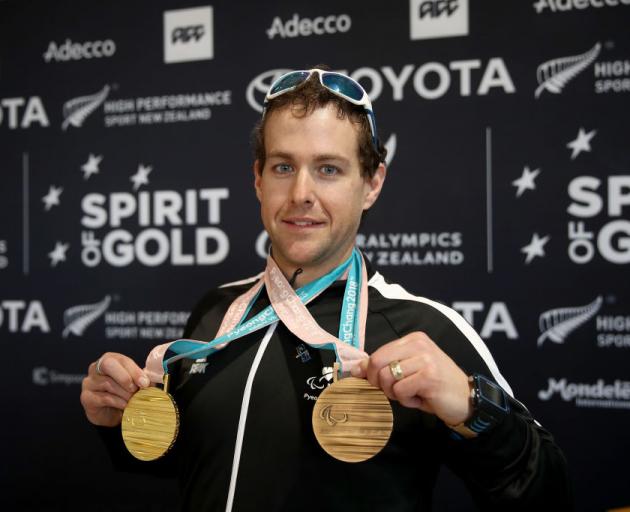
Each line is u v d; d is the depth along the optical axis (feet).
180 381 2.94
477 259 5.48
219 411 2.64
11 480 6.77
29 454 6.73
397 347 2.24
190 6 6.23
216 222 6.18
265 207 2.74
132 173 6.43
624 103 5.15
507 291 5.41
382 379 2.21
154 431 2.67
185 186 6.27
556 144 5.29
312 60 5.88
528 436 2.35
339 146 2.60
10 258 6.79
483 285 5.47
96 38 6.53
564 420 5.30
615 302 5.17
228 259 6.15
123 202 6.46
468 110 5.49
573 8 5.24
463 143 5.50
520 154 5.37
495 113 5.42
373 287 2.95
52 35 6.66
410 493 2.48
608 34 5.17
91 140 6.56
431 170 5.58
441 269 5.57
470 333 2.78
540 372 5.34
